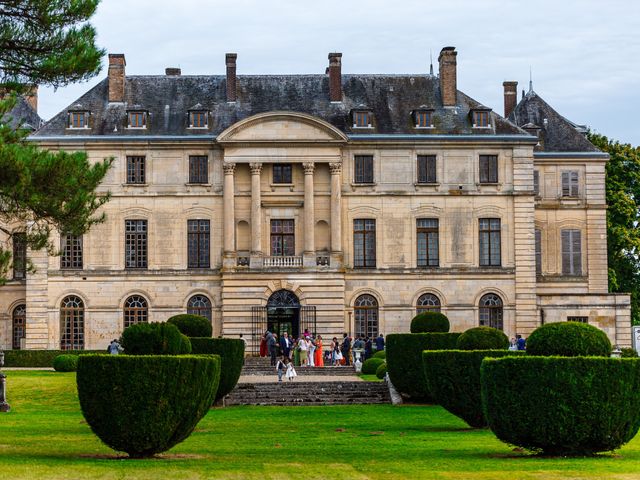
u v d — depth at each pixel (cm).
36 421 4091
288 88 7594
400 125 7369
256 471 2600
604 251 7844
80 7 3431
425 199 7275
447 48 7538
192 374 2875
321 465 2741
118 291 7138
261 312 7125
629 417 2791
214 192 7200
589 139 8744
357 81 7675
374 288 7225
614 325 7188
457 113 7462
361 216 7250
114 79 7394
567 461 2744
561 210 7850
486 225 7312
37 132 7175
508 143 7319
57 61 3369
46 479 2412
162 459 2884
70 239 7144
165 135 7181
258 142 7131
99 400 2828
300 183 7212
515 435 2830
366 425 4019
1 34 3369
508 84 8525
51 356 6844
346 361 6769
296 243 7219
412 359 4728
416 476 2512
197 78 7612
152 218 7175
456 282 7256
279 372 5459
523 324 7238
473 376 3719
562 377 2772
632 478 2452
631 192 8712
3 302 7375
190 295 7156
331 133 7169
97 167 3291
